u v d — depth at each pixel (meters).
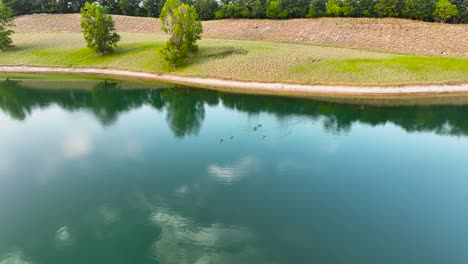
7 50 91.19
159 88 65.44
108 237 22.17
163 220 23.83
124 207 25.39
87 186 28.42
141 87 66.50
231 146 36.00
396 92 56.41
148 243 21.47
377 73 61.56
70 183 28.97
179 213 24.58
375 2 103.31
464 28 87.00
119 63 81.06
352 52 76.12
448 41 80.94
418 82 58.06
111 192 27.47
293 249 21.02
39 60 85.56
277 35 99.12
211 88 64.00
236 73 68.12
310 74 64.00
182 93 61.47
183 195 26.91
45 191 27.70
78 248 21.17
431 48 78.81
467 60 65.12
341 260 20.08
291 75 64.62
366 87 58.25
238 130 40.81
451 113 47.72
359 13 104.75
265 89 62.03
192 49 78.44
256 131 40.41
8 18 91.75
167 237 22.08
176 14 71.25
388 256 20.33
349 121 44.31
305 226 23.14
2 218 24.16
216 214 24.44
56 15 127.00
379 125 43.12
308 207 25.28
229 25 110.50
